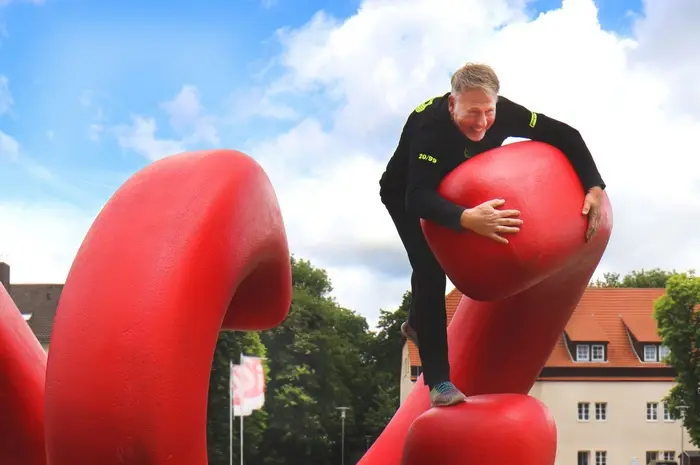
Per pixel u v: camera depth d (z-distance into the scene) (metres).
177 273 2.30
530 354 3.65
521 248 2.77
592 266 3.33
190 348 2.30
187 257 2.34
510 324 3.57
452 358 3.70
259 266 2.97
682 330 37.25
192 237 2.37
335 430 51.69
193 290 2.33
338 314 56.66
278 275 3.13
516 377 3.69
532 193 2.81
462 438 2.92
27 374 3.32
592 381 41.22
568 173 2.96
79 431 2.19
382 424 53.12
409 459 3.05
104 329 2.21
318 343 50.00
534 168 2.87
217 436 36.66
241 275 2.66
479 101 2.87
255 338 39.22
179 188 2.46
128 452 2.20
